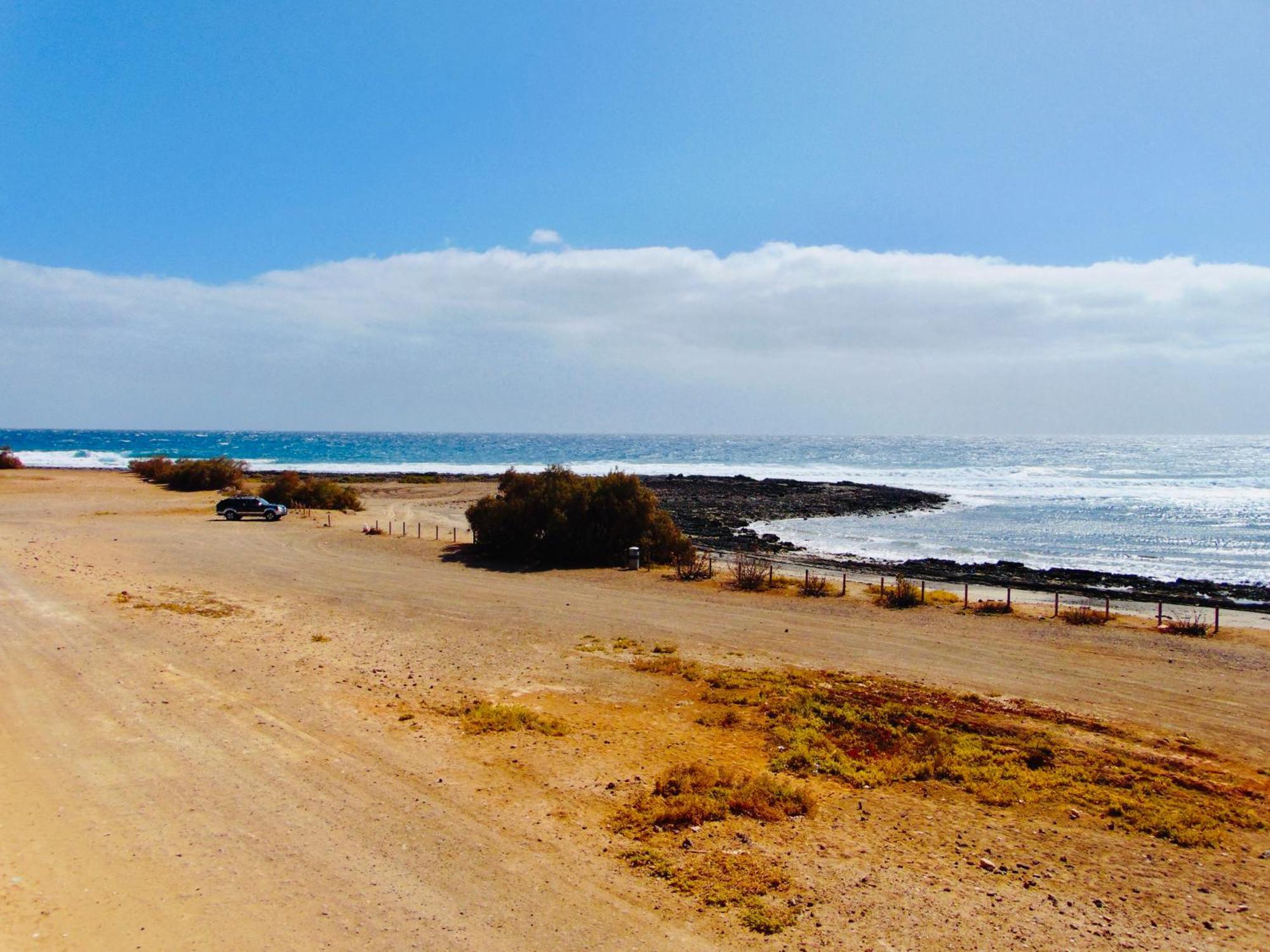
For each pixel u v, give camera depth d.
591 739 14.14
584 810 11.10
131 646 19.52
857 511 69.06
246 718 14.65
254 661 18.77
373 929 8.02
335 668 18.47
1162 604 31.02
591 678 18.36
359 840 10.01
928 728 15.19
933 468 139.50
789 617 25.55
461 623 23.86
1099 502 76.62
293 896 8.62
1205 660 20.73
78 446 195.62
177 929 7.92
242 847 9.75
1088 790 12.25
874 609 26.94
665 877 9.22
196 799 11.11
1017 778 12.66
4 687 15.91
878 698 17.12
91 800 10.95
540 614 25.41
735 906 8.56
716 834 10.43
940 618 25.78
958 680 18.80
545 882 9.04
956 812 11.45
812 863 9.67
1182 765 13.52
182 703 15.37
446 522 53.62
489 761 12.91
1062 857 10.05
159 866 9.20
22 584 26.78
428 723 14.80
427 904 8.52
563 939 7.88
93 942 7.62
